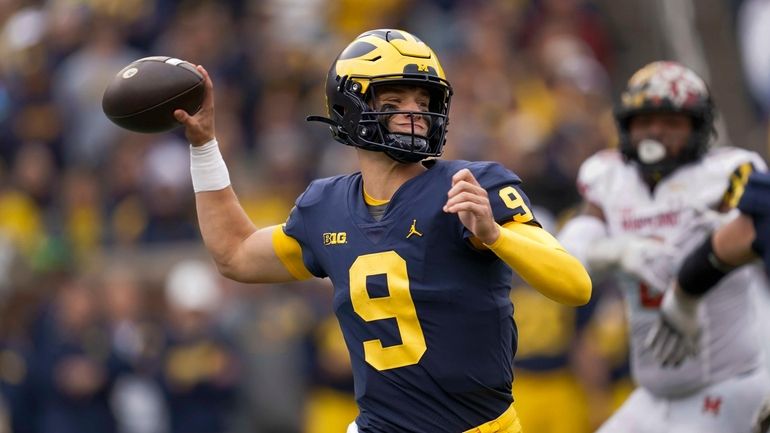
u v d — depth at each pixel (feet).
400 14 153.89
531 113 144.36
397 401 52.95
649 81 71.10
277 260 56.85
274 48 140.67
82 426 107.65
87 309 109.40
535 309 112.16
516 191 52.75
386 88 52.85
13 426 108.68
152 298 116.88
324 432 111.34
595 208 74.79
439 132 53.01
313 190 55.77
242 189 127.13
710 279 65.67
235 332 112.78
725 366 71.10
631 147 72.23
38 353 108.68
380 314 52.70
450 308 52.16
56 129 133.59
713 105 71.97
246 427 111.65
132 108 55.93
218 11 144.77
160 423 110.32
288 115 135.44
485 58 146.72
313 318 112.88
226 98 135.95
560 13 158.51
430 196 52.49
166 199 120.88
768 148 150.61
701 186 71.56
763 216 62.75
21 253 113.29
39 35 139.23
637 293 72.23
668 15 161.07
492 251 51.80
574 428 113.70
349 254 53.52
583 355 113.50
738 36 160.97
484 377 52.80
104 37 136.87
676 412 72.28
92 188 126.82
